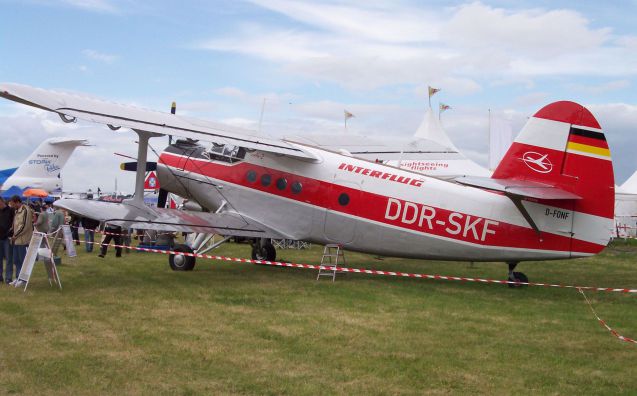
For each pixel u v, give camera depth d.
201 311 8.37
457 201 11.40
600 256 19.47
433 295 10.37
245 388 5.19
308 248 21.22
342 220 12.31
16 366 5.61
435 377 5.66
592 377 5.75
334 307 8.97
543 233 10.71
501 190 9.81
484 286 11.70
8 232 10.46
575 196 10.02
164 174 14.41
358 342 6.88
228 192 13.51
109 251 17.70
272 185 13.01
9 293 9.45
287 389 5.19
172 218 12.05
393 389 5.29
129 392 5.00
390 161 24.06
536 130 10.89
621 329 7.89
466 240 11.30
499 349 6.74
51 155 32.78
